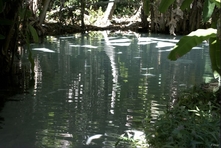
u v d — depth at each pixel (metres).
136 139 2.52
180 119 2.77
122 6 14.70
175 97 3.69
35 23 9.29
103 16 12.94
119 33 11.23
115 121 2.92
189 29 11.90
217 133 2.36
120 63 5.78
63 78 4.54
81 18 11.42
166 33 11.77
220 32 1.91
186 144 2.26
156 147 2.36
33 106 3.29
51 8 11.94
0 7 3.83
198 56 6.69
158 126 2.69
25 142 2.43
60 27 10.70
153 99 3.61
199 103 3.23
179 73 5.02
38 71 4.96
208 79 4.59
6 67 4.68
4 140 2.46
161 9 3.44
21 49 7.00
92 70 5.12
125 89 4.02
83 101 3.50
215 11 5.05
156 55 6.74
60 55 6.47
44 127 2.74
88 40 9.02
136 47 7.88
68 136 2.56
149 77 4.72
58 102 3.45
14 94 3.71
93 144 2.43
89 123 2.86
